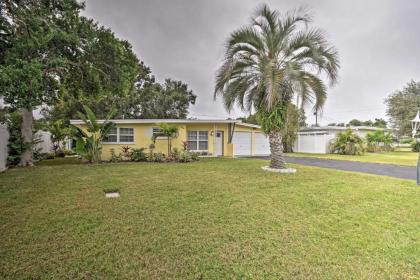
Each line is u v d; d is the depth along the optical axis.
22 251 2.87
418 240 3.39
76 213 4.20
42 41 7.27
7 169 9.26
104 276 2.42
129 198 5.19
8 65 5.94
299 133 24.80
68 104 20.89
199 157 14.95
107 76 11.80
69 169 9.27
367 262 2.79
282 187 6.41
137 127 14.84
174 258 2.79
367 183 7.08
